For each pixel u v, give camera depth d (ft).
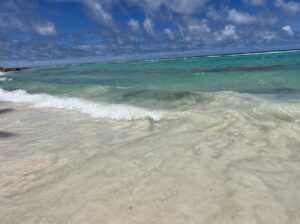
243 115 19.34
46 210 10.10
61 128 21.80
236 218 8.97
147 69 99.60
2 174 13.71
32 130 21.94
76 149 16.38
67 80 66.54
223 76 52.11
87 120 23.79
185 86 41.91
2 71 174.70
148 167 12.56
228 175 11.43
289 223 8.67
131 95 31.89
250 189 10.37
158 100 28.25
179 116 20.89
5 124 24.71
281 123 17.29
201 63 124.06
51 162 14.76
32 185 12.27
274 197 9.89
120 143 16.52
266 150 13.96
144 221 9.09
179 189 10.64
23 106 33.91
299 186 10.55
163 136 17.02
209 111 21.33
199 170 11.86
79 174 12.71
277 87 33.47
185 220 9.02
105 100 30.91
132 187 11.03
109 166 13.12
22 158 15.71
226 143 15.07
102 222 9.18
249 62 99.96
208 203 9.73
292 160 12.76
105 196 10.59
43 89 47.21
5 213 10.16
